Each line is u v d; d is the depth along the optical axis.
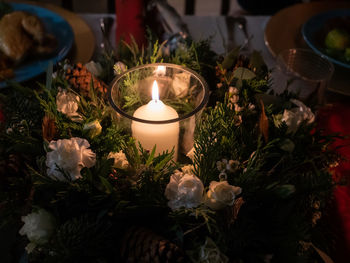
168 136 0.54
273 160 0.56
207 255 0.43
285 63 0.87
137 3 0.86
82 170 0.47
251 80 0.64
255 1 1.83
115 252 0.47
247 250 0.46
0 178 0.53
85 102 0.58
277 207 0.48
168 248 0.43
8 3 1.05
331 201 0.61
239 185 0.50
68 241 0.44
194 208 0.47
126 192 0.49
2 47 0.88
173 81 0.61
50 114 0.54
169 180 0.52
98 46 0.96
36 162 0.54
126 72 0.57
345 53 0.93
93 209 0.47
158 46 0.76
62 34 0.96
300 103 0.59
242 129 0.57
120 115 0.52
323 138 0.58
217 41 0.98
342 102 0.85
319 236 0.52
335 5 1.13
